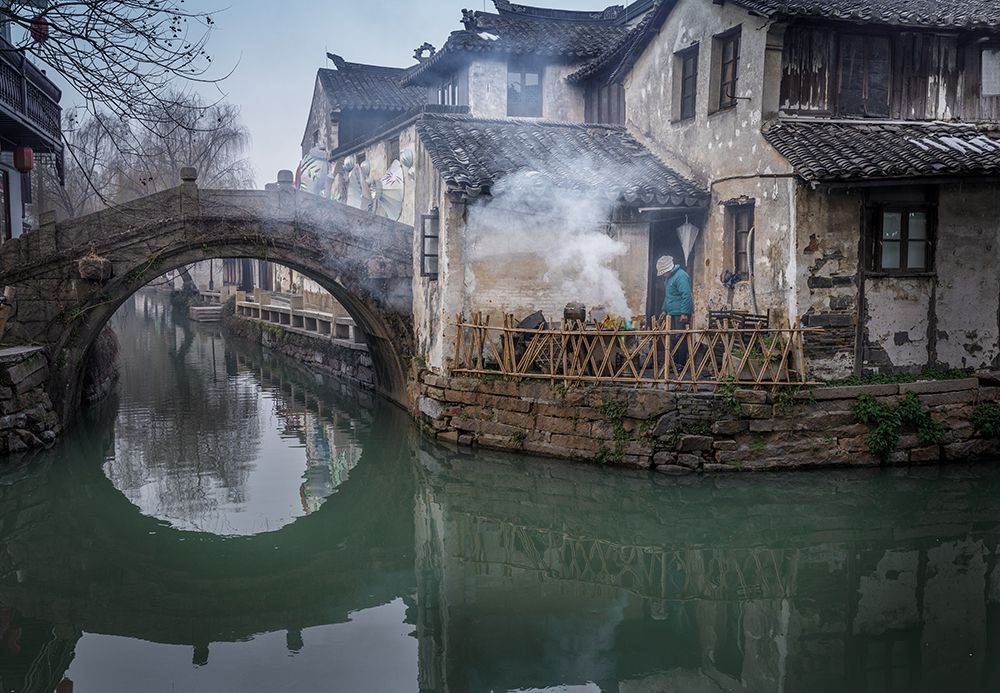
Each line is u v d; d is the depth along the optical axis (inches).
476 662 288.0
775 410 455.5
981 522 398.6
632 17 894.4
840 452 458.0
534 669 283.3
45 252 556.4
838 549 376.5
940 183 459.2
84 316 566.6
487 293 550.6
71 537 418.3
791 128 494.0
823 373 469.7
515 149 596.4
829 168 438.6
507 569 379.6
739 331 454.3
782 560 369.1
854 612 319.6
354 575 374.6
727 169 535.2
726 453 455.8
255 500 474.6
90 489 488.1
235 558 394.9
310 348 966.4
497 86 845.2
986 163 433.4
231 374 918.4
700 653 295.4
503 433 516.7
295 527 435.5
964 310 488.7
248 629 318.0
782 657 286.0
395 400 691.4
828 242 468.1
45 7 248.2
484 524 429.1
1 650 300.4
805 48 506.0
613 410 470.3
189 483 502.6
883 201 474.0
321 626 321.1
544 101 853.2
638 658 291.1
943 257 482.9
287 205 605.0
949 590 334.0
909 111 526.3
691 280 580.4
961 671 271.7
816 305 468.4
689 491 438.9
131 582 366.9
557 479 473.4
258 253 603.5
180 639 310.2
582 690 268.7
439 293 556.7
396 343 639.8
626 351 473.7
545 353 507.8
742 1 498.9
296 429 639.8
